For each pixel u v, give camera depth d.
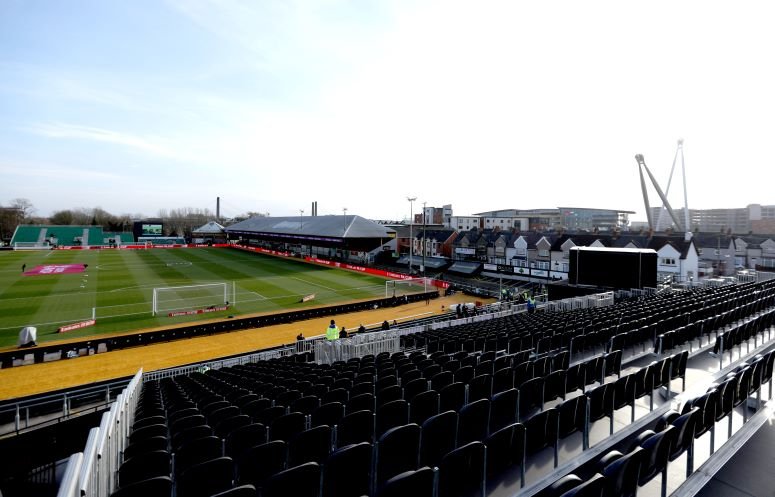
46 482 13.06
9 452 13.06
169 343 30.11
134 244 111.75
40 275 54.31
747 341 12.09
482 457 4.99
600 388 6.80
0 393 20.77
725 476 5.45
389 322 36.19
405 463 5.71
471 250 74.50
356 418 6.91
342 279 58.19
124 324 33.25
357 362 15.55
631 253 30.86
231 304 40.97
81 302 39.53
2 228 126.06
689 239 51.41
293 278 58.03
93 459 4.82
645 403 8.80
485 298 48.31
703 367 11.10
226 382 14.35
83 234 112.25
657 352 12.09
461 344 16.05
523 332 16.34
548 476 5.80
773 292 22.69
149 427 7.93
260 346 29.58
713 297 22.16
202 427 7.26
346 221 82.69
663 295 27.14
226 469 5.16
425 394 7.84
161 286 48.59
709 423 6.06
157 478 4.49
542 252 62.84
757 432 6.66
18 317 33.97
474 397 8.72
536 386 8.17
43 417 17.92
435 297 47.91
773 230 119.75
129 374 23.73
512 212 146.75
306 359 23.50
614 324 15.88
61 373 23.80
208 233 137.75
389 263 83.81
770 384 8.24
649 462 4.75
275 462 5.70
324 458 6.25
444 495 4.68
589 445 6.97
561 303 29.34
